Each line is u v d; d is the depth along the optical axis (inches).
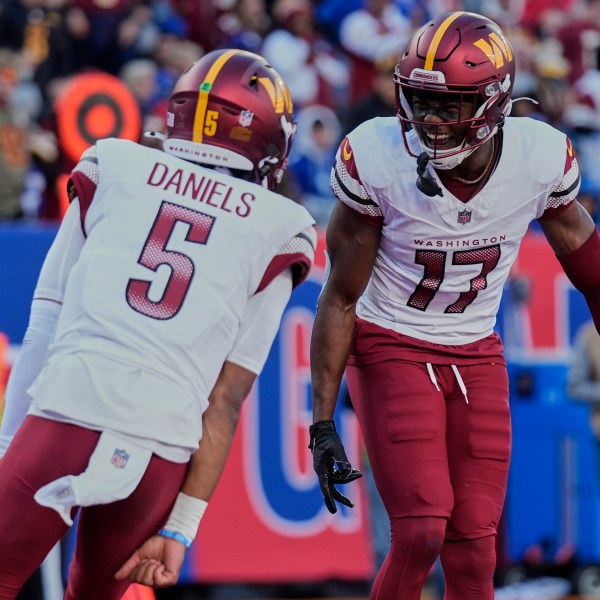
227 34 1245.7
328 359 480.1
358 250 470.9
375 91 1057.5
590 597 839.7
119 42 1131.3
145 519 379.9
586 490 842.2
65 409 370.9
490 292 480.7
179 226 389.1
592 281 486.3
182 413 376.8
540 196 461.4
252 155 408.5
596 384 842.8
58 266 400.2
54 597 631.8
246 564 764.0
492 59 438.6
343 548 786.2
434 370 479.2
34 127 1002.7
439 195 450.9
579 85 1382.9
